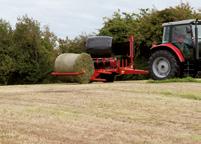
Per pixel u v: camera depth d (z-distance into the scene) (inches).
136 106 470.9
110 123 384.5
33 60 1294.3
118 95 552.7
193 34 759.1
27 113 420.2
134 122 391.5
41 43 1333.7
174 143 324.2
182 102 501.7
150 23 1256.2
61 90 619.5
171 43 775.1
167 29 783.1
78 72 832.9
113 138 332.8
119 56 911.0
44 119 392.8
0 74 1270.9
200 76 786.8
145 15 1331.2
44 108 451.8
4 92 603.5
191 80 717.9
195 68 765.3
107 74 892.6
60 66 843.4
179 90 600.4
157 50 778.8
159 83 701.3
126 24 1317.7
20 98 530.9
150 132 354.6
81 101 502.0
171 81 720.3
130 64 920.3
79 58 836.6
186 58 762.2
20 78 1299.2
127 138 333.7
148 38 1242.0
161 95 558.3
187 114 431.2
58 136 334.0
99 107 462.9
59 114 417.7
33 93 581.6
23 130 349.1
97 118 404.5
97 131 353.4
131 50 914.1
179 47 766.5
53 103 489.4
